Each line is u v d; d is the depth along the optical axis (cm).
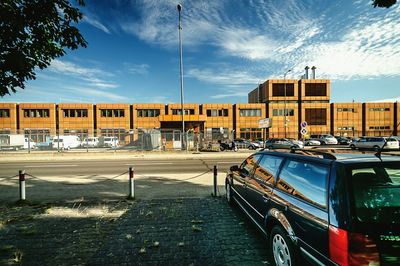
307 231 233
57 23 387
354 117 4762
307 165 272
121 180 906
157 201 609
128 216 498
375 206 200
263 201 334
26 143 2617
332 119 4788
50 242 377
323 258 209
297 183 275
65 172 1116
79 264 312
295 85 4806
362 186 209
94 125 4450
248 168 455
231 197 548
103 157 1875
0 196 671
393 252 183
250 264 309
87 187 782
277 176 323
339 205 203
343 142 3341
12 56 336
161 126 3638
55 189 754
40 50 397
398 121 4753
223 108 4681
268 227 319
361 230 186
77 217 493
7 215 504
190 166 1322
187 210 535
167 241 379
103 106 4394
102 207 560
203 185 812
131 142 2508
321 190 232
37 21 364
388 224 189
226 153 2153
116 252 344
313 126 4734
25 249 354
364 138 2659
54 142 2594
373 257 181
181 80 2261
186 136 2359
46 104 4219
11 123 4122
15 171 1161
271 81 4788
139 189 753
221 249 351
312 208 233
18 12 338
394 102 4766
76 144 2758
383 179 222
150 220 474
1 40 339
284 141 2722
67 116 4288
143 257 329
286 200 278
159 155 1995
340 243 192
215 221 466
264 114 4703
